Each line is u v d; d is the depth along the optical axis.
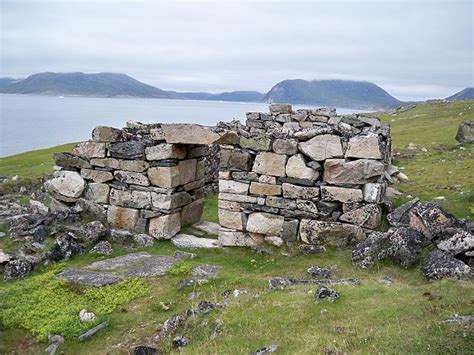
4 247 12.01
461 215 12.33
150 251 12.02
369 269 9.55
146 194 12.85
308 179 11.27
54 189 13.98
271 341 6.46
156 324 8.13
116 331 8.05
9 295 9.23
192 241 12.45
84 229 12.41
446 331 5.67
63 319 8.31
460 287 7.30
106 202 13.40
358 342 5.91
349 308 7.14
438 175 17.62
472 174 17.19
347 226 10.95
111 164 13.25
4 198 18.09
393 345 5.64
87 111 187.62
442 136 30.78
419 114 49.31
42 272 10.59
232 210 12.05
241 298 8.41
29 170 23.39
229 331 7.01
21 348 7.76
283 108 24.80
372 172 10.80
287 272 10.14
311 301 7.58
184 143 12.33
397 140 30.38
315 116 23.88
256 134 11.78
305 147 11.27
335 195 11.06
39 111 180.12
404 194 14.54
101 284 9.70
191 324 7.58
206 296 8.90
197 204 14.23
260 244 11.78
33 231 12.45
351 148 10.95
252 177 11.84
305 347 6.05
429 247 9.60
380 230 11.02
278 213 11.63
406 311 6.66
